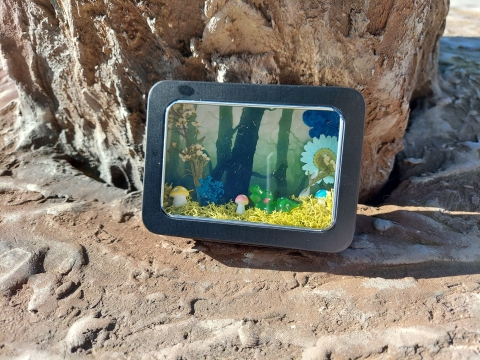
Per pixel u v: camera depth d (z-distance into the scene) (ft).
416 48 0.77
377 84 0.69
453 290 0.62
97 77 0.79
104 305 0.61
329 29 0.64
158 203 0.67
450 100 1.11
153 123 0.67
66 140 0.99
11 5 0.82
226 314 0.60
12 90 1.16
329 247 0.64
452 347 0.54
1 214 0.78
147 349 0.56
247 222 0.66
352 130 0.62
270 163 0.67
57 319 0.60
